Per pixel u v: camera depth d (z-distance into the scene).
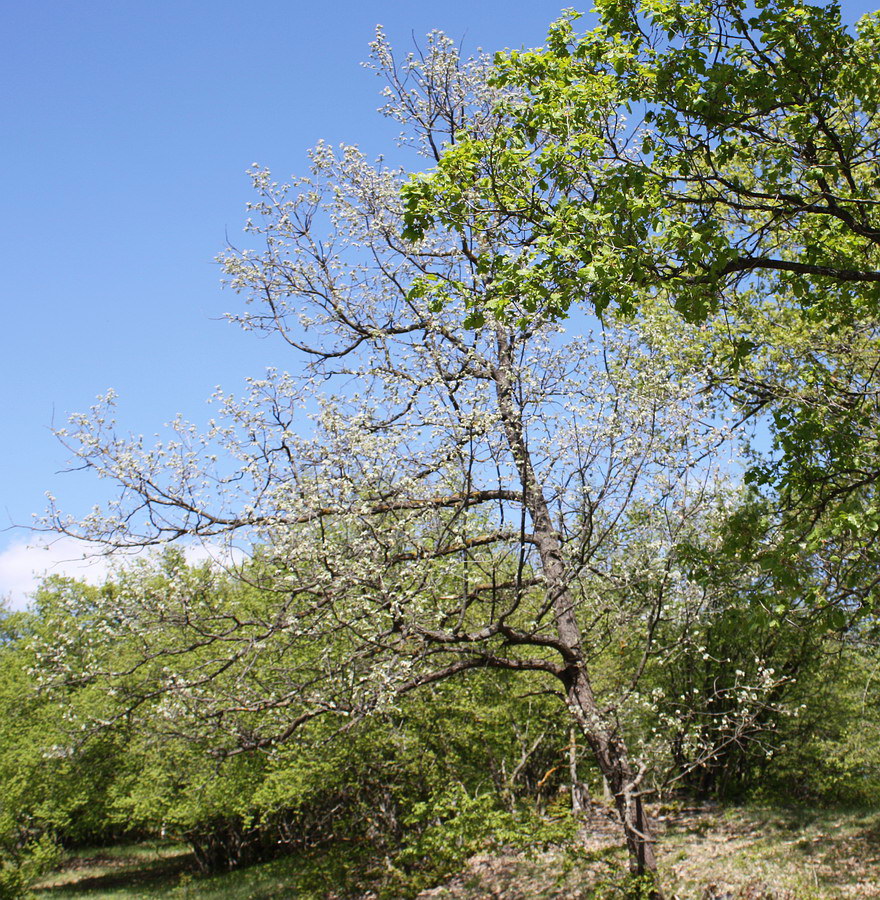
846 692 22.36
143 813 23.53
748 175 11.25
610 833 18.61
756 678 11.90
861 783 23.86
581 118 8.17
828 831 18.33
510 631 10.54
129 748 21.27
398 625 9.76
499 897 15.86
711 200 8.41
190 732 10.78
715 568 9.73
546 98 8.24
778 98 7.98
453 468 10.06
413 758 18.25
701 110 7.96
